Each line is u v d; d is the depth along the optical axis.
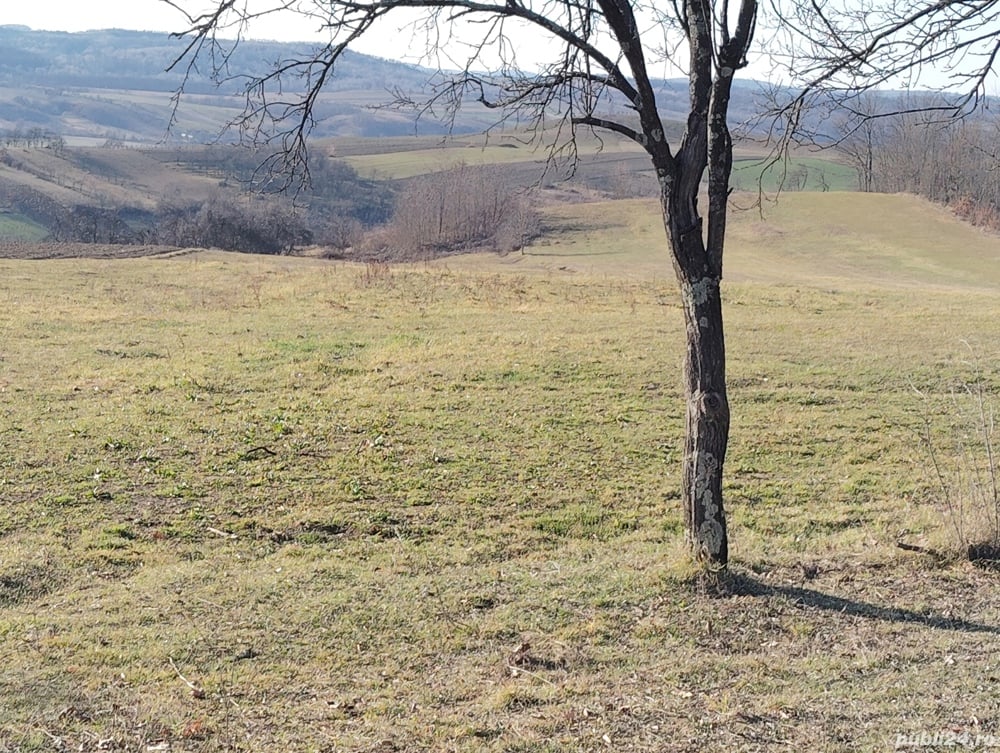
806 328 25.41
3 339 22.50
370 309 28.17
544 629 7.59
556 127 8.00
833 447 15.18
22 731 5.84
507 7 7.39
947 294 34.81
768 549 10.06
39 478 13.11
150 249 47.09
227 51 7.10
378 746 5.56
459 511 12.35
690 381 8.23
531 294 31.41
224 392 18.05
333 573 9.65
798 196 85.62
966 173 64.88
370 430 15.71
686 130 7.62
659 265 62.31
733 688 6.22
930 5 6.62
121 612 8.48
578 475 13.81
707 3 7.38
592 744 5.44
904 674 6.32
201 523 11.77
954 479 13.13
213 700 6.43
